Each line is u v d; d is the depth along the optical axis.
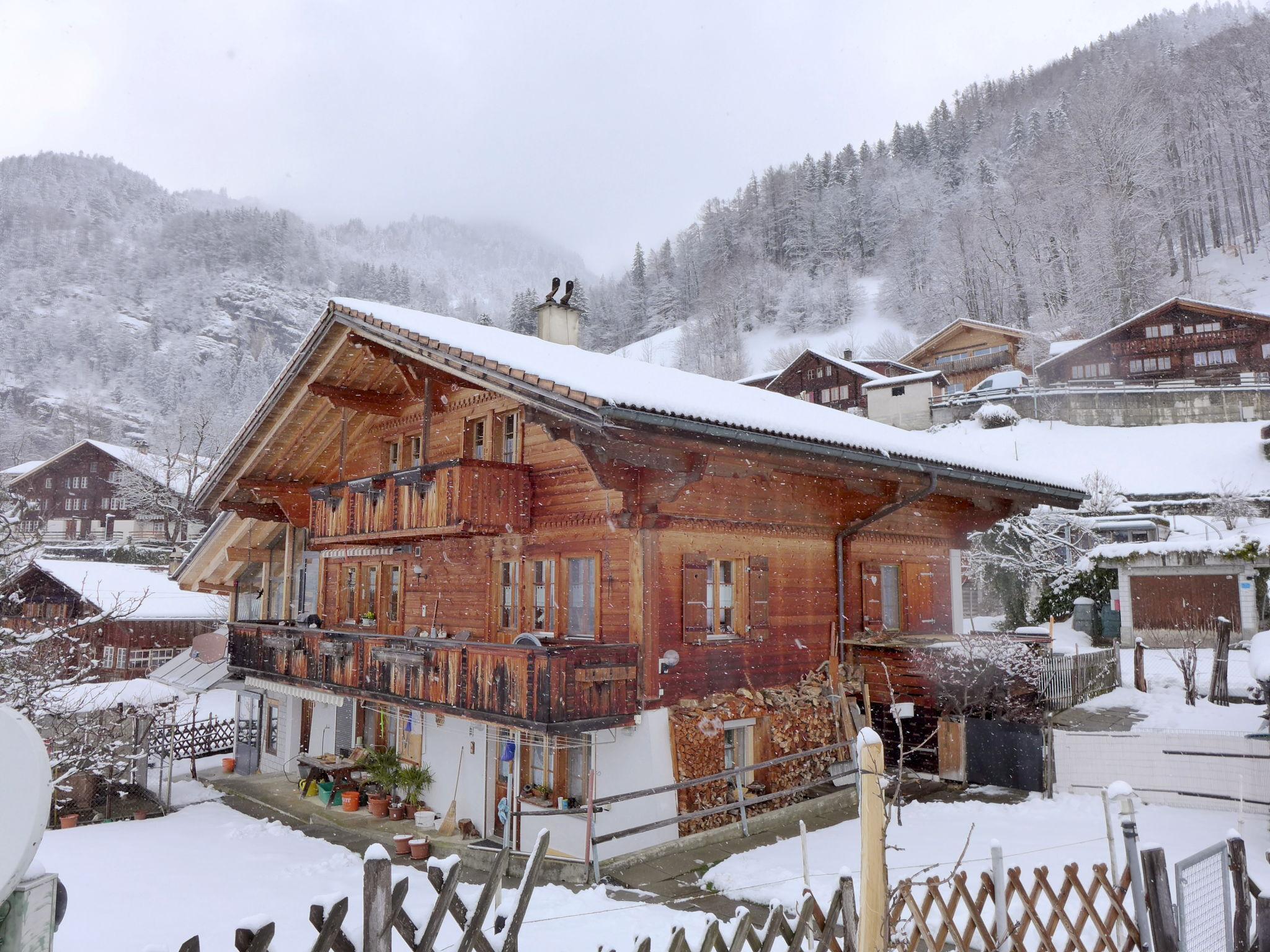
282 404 15.80
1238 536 24.86
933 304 85.31
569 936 7.00
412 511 13.14
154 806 15.77
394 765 14.32
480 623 13.58
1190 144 83.44
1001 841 9.62
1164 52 113.62
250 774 18.70
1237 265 71.94
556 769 11.95
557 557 12.41
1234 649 21.38
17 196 199.12
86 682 17.12
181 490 44.91
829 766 13.08
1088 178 70.19
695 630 11.73
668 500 11.05
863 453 12.15
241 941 3.54
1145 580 23.55
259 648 17.14
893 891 4.96
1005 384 45.66
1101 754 11.57
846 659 14.38
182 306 157.50
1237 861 6.14
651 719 11.02
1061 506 17.78
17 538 14.48
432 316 14.32
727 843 10.73
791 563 13.64
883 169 125.81
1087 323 61.28
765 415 11.93
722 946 4.39
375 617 16.44
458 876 4.11
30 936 3.07
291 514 17.80
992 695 13.96
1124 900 6.32
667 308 119.56
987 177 107.12
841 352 85.19
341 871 11.17
